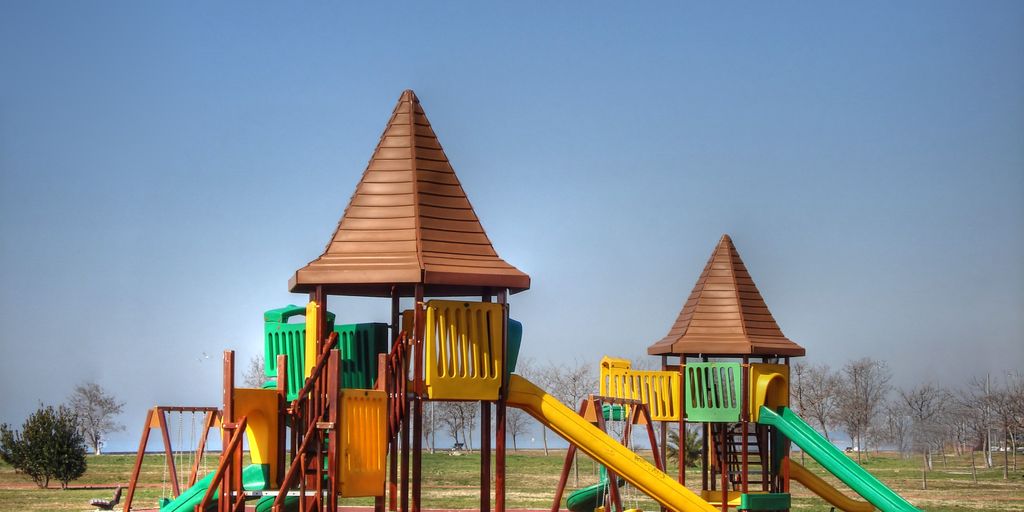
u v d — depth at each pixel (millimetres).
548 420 16469
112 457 68312
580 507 24500
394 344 14656
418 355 14734
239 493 13141
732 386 24719
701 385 24969
